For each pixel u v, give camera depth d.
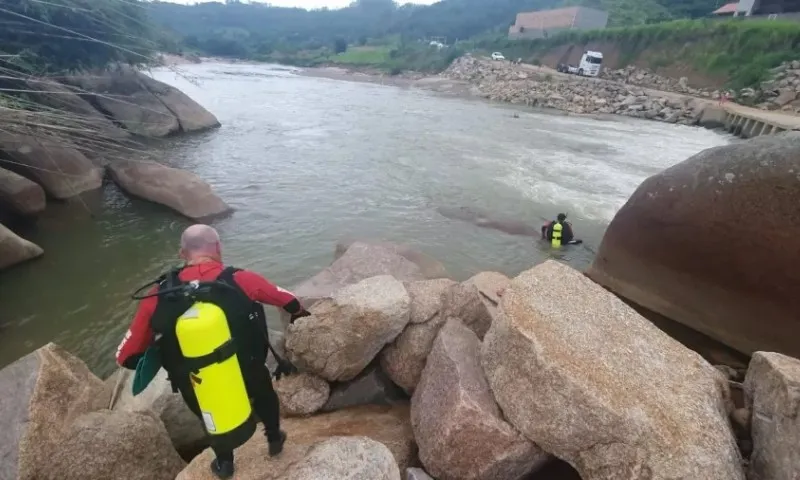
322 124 25.78
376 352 4.68
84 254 9.78
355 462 3.14
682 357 3.77
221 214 12.12
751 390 3.65
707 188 7.17
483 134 25.05
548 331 3.73
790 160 6.48
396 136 23.34
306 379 4.69
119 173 13.34
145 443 3.92
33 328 7.32
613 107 38.72
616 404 3.14
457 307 4.93
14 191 10.80
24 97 10.59
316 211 12.72
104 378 6.34
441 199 14.09
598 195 15.07
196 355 2.44
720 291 7.05
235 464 3.25
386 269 7.50
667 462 2.89
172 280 2.61
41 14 12.42
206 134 21.44
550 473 3.75
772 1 53.44
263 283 2.79
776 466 3.09
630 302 8.32
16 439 3.63
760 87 36.84
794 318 6.32
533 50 67.88
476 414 3.51
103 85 20.48
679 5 83.25
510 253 10.72
